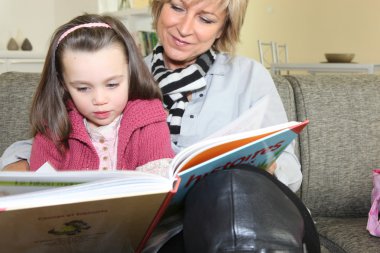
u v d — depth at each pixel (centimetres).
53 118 95
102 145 97
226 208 60
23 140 118
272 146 83
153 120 96
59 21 379
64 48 88
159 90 103
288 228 58
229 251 55
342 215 139
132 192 58
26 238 62
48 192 56
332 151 137
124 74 92
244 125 90
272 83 121
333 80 144
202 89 117
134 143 96
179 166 67
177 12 108
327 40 509
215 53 123
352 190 138
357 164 138
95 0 328
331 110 138
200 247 60
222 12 109
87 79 87
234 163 79
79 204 56
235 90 117
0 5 357
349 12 486
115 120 98
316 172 135
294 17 536
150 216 67
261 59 457
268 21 561
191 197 69
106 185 59
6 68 287
